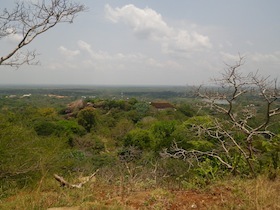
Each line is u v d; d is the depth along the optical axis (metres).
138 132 22.36
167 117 38.94
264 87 7.19
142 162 12.14
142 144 20.89
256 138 8.34
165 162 9.84
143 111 52.03
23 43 8.69
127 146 22.75
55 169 10.44
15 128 10.34
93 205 4.75
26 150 9.78
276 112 7.15
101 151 29.36
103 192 5.80
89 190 5.94
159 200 5.00
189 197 5.18
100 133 39.00
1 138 9.34
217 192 5.39
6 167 8.66
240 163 7.67
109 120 46.34
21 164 8.95
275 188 5.48
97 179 7.46
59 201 5.17
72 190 6.11
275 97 7.09
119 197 5.34
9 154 9.16
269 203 4.64
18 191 7.50
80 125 40.94
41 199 5.18
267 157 7.29
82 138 32.25
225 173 7.54
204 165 7.83
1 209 4.89
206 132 8.74
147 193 5.44
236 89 7.52
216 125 8.05
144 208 4.71
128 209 4.63
